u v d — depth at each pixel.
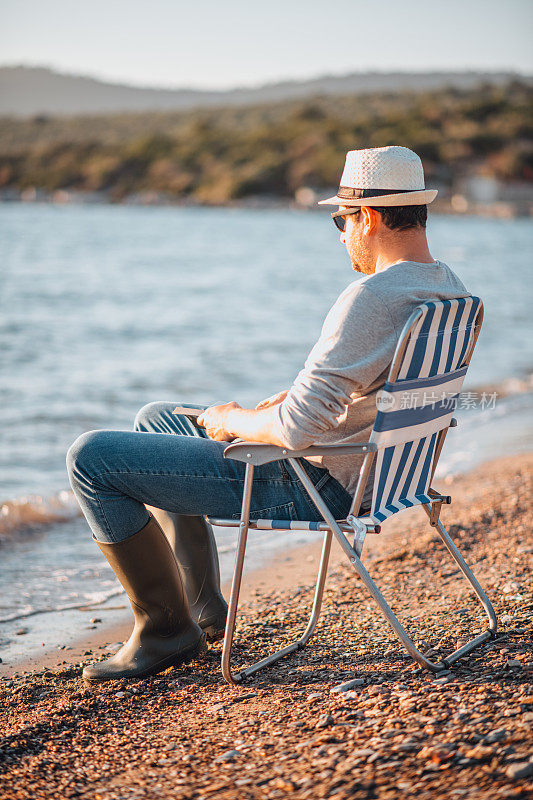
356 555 2.29
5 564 4.39
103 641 3.32
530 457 6.49
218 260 34.91
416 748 1.93
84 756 2.19
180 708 2.45
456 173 121.88
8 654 3.16
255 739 2.16
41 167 137.25
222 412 2.46
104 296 20.66
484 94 188.50
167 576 2.66
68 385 10.01
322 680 2.54
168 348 13.08
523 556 3.87
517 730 1.93
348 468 2.41
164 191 127.88
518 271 31.44
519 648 2.58
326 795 1.79
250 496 2.39
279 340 14.12
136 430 2.88
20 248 38.59
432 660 2.55
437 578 3.67
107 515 2.53
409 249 2.36
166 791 1.95
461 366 2.55
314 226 77.56
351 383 2.20
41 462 6.75
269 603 3.53
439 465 6.38
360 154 2.36
